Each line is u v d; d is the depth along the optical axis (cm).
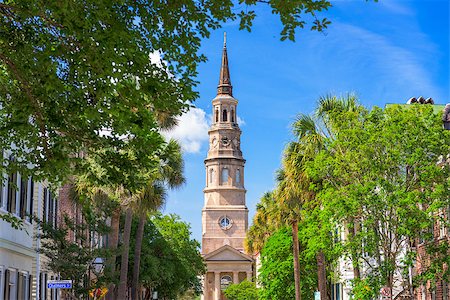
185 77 1395
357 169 2739
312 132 3356
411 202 2592
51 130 1439
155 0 1315
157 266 5525
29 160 1534
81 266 2891
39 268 3334
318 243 2903
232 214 14475
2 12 1266
